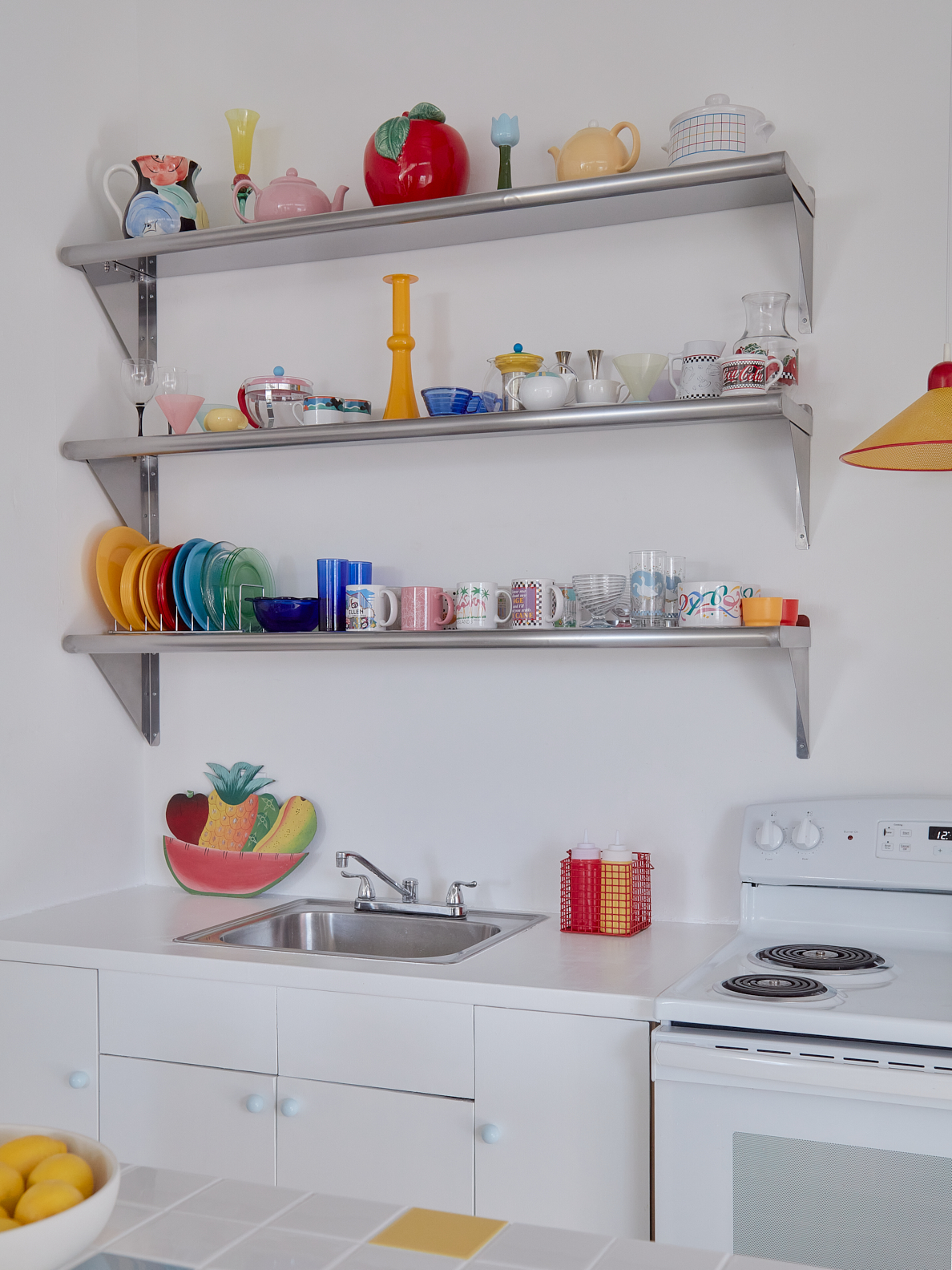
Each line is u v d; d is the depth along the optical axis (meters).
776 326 1.87
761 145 1.91
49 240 2.26
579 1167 1.59
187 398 2.22
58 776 2.26
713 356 1.87
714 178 1.82
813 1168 1.42
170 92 2.47
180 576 2.21
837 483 1.96
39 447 2.24
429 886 2.24
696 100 2.05
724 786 2.03
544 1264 0.81
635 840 2.09
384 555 2.29
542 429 1.91
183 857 2.39
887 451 1.66
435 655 2.23
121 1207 0.91
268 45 2.38
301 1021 1.76
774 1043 1.45
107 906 2.25
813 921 1.91
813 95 1.97
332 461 2.33
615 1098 1.57
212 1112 1.82
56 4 2.28
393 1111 1.70
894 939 1.84
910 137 1.92
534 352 2.17
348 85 2.32
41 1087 1.95
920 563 1.92
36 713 2.21
